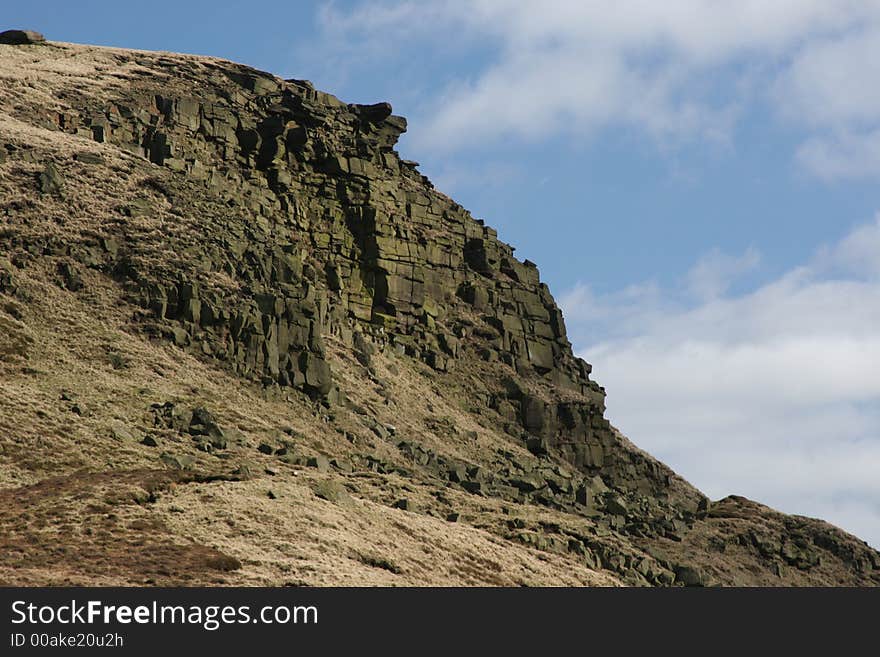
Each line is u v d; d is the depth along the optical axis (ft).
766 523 391.86
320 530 235.20
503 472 374.22
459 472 345.10
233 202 418.92
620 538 324.39
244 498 241.55
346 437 343.26
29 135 399.85
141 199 386.52
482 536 279.90
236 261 378.12
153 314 345.10
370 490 289.53
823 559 380.58
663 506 404.57
